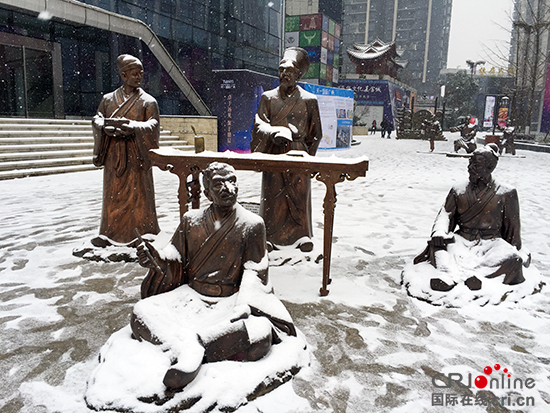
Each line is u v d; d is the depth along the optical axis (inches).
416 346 138.8
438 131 1489.9
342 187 481.1
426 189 469.7
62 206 337.4
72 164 538.3
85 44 788.6
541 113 1791.3
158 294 132.6
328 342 140.3
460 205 190.4
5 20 679.7
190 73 919.7
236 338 114.8
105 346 125.3
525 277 185.5
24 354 129.3
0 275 193.2
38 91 742.5
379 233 282.7
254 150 216.5
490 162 179.0
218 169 125.0
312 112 219.9
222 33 978.1
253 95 774.5
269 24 1117.7
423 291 176.4
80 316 154.9
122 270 200.5
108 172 212.4
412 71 4005.9
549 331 149.7
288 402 108.7
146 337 119.0
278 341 128.2
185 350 109.7
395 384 118.0
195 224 130.3
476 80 2802.7
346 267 215.0
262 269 131.0
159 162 184.2
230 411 103.7
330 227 171.2
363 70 2433.6
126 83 211.3
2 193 387.5
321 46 1498.5
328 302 172.1
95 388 105.7
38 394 109.9
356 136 1716.3
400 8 3934.5
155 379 105.8
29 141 534.3
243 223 129.8
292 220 225.0
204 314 124.6
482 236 191.0
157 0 820.0
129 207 215.3
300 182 218.1
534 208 374.0
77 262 210.4
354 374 122.3
